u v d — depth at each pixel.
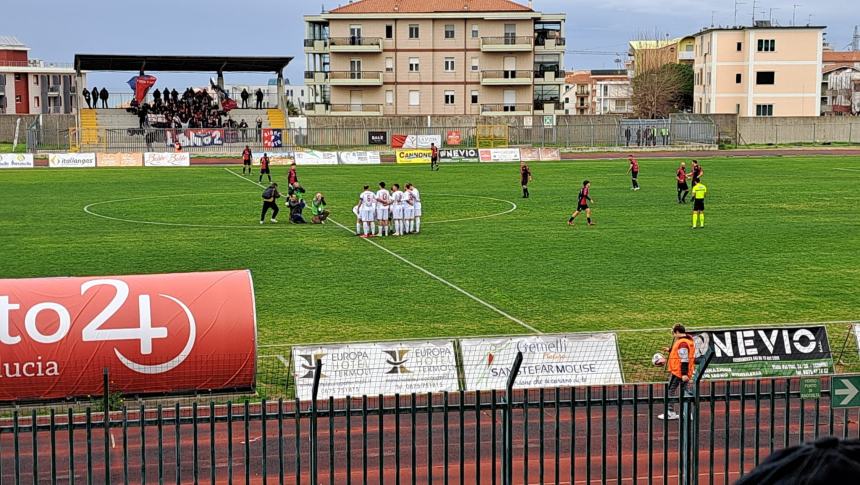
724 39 126.12
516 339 19.30
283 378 19.78
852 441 2.77
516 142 106.62
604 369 19.56
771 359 19.78
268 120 109.31
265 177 72.06
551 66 121.88
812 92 124.44
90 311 16.92
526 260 35.44
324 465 15.41
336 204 54.19
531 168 79.44
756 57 124.31
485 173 74.88
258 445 16.19
